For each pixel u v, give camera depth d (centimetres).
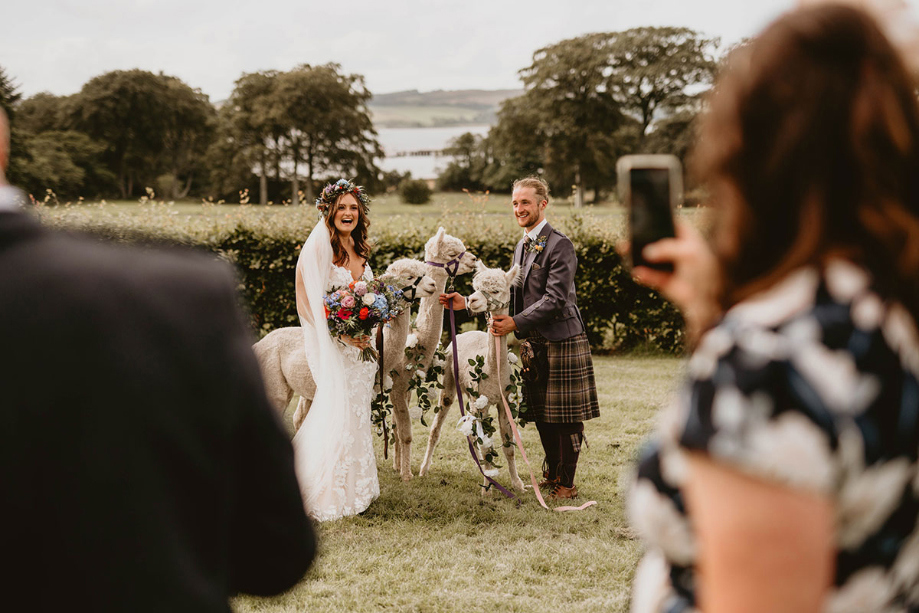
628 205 105
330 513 416
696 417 71
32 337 80
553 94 5153
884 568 72
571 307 447
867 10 76
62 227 96
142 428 82
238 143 6412
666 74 4884
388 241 887
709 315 83
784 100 73
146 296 88
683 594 85
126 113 6631
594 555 372
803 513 65
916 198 74
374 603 321
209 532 88
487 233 907
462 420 443
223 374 90
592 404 452
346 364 432
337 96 6312
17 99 4288
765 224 77
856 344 69
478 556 372
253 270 861
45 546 79
